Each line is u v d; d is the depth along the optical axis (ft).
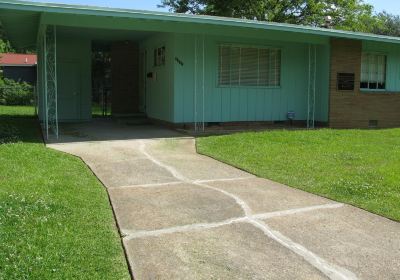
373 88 51.67
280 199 20.21
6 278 11.64
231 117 45.32
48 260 12.75
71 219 16.30
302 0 101.04
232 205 19.19
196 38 42.16
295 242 15.14
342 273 12.93
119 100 54.03
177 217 17.51
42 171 23.49
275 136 36.96
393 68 52.90
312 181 23.36
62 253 13.24
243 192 21.36
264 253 14.20
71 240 14.32
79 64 52.01
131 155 29.89
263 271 12.96
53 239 14.25
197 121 43.68
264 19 98.73
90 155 29.48
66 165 25.75
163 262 13.43
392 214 18.02
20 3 30.37
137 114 51.88
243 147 32.58
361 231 16.25
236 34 41.24
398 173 24.52
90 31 43.16
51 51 40.22
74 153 29.94
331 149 32.09
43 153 28.37
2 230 14.60
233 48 44.91
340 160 28.48
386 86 52.49
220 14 93.09
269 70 47.03
